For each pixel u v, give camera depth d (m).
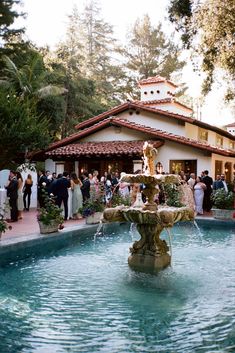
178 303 5.30
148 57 42.72
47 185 15.24
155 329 4.41
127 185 15.45
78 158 21.23
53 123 28.45
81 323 4.59
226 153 18.50
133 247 7.27
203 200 15.98
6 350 3.86
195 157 19.52
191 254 8.48
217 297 5.55
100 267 7.33
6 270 7.12
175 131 21.58
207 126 21.44
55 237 9.32
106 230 11.70
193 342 4.05
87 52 49.69
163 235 11.29
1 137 13.87
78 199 13.59
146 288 6.00
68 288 6.00
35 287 6.06
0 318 4.73
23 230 10.29
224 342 4.05
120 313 4.92
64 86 31.97
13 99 14.92
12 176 12.91
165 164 20.23
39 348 3.91
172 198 14.41
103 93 43.97
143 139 21.22
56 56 33.94
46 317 4.79
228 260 7.90
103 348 3.92
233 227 12.60
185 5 17.05
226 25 15.34
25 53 28.81
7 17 26.75
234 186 15.34
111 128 22.23
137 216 6.89
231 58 15.55
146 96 27.83
